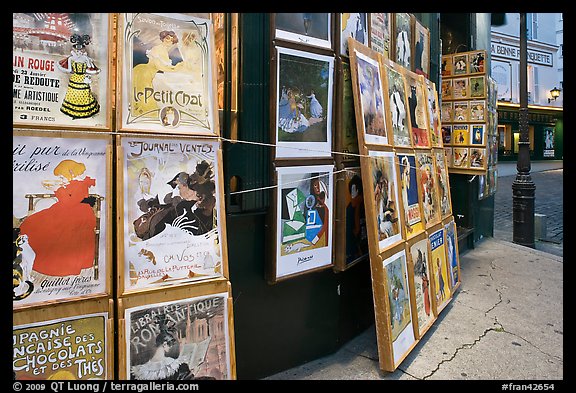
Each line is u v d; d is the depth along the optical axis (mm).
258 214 2779
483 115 6555
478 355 3309
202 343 2188
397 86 4043
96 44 2023
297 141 2955
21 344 1780
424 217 4191
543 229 8820
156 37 2189
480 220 8016
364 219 3635
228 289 2305
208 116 2338
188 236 2223
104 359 1942
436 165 4938
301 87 2971
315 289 3242
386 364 2924
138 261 2068
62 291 1886
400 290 3301
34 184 1850
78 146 1956
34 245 1838
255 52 2738
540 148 24641
